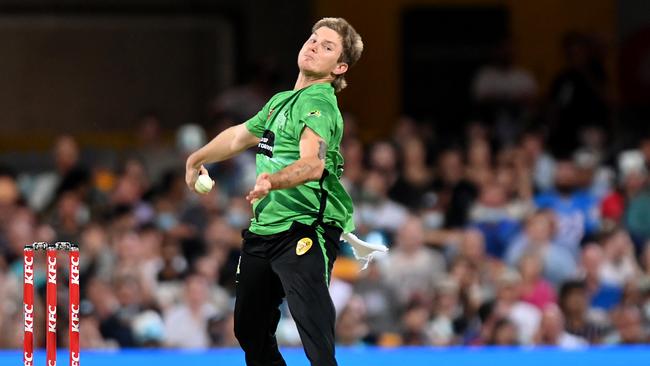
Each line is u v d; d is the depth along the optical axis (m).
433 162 49.12
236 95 51.84
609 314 38.81
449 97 61.34
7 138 54.75
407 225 40.31
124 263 39.66
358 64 60.91
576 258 42.72
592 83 51.69
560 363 30.36
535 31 61.34
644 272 40.94
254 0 60.94
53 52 59.88
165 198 44.50
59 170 47.28
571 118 51.28
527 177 46.00
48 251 20.62
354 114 60.81
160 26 60.56
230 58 60.88
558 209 44.31
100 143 52.50
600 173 47.50
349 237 21.41
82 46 60.12
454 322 38.22
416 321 38.03
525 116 53.12
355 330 37.53
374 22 60.91
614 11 60.94
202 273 39.00
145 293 38.41
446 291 38.53
